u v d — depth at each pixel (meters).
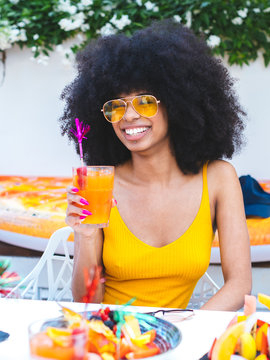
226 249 1.68
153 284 1.63
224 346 0.86
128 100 1.62
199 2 3.75
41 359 0.73
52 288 1.91
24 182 3.95
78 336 0.73
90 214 1.32
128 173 1.81
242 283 1.61
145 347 0.90
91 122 1.86
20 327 1.08
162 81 1.66
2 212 3.04
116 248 1.64
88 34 3.98
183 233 1.66
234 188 1.75
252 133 4.07
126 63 1.66
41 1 3.98
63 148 4.34
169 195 1.70
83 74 1.85
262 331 0.91
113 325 0.94
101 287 1.64
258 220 2.83
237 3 3.81
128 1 3.90
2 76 4.30
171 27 1.93
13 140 4.40
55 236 1.91
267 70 4.00
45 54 4.16
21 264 2.96
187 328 1.09
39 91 4.29
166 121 1.70
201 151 1.75
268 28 3.89
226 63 4.02
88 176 1.30
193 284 1.67
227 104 1.82
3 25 3.98
